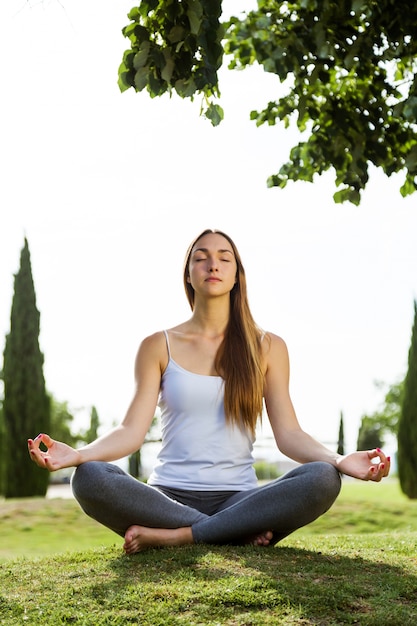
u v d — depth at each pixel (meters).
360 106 5.49
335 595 2.88
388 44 4.79
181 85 4.00
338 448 20.28
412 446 16.08
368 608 2.82
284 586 2.93
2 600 2.99
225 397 3.63
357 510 10.63
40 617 2.82
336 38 4.93
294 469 3.44
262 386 3.75
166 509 3.41
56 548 9.20
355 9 4.35
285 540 4.21
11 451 15.95
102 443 3.47
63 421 36.41
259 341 3.84
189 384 3.65
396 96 5.37
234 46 5.45
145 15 3.92
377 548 3.84
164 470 3.63
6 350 16.28
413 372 16.38
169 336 3.79
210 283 3.73
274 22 5.16
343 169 5.45
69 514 10.92
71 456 3.30
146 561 3.27
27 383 16.12
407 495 16.16
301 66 4.95
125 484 3.35
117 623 2.72
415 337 16.44
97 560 3.46
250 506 3.39
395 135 5.38
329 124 5.55
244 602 2.83
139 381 3.72
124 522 3.41
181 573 3.08
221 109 4.22
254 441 3.76
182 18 3.91
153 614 2.77
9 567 3.50
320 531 9.88
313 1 5.00
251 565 3.16
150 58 3.96
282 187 5.73
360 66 5.00
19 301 16.36
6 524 10.48
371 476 3.30
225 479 3.61
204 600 2.84
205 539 3.43
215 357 3.72
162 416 3.74
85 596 2.97
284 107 5.66
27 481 15.87
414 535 4.48
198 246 3.81
